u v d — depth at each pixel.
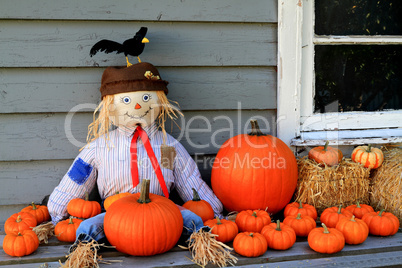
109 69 2.28
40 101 2.49
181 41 2.58
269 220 2.23
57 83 2.49
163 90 2.36
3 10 2.35
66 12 2.42
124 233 1.89
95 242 1.99
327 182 2.46
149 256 1.98
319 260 1.98
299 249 2.07
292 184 2.41
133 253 1.94
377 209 2.57
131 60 2.54
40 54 2.44
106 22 2.48
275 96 2.73
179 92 2.63
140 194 2.01
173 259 1.95
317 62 2.80
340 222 2.15
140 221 1.89
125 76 2.21
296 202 2.50
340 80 2.85
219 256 1.94
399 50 2.91
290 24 2.62
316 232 2.05
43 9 2.39
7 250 1.95
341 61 2.83
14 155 2.50
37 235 2.13
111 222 1.93
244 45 2.64
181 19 2.54
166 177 2.41
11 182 2.52
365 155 2.57
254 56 2.66
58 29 2.44
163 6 2.51
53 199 2.31
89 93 2.54
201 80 2.64
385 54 2.89
